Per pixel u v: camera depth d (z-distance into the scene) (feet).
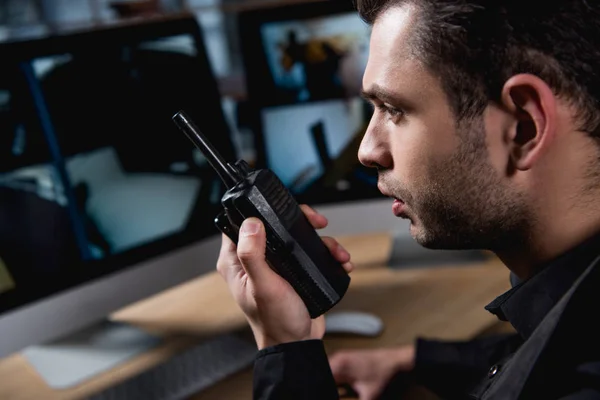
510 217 1.93
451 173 1.94
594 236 1.92
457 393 3.19
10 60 3.37
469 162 1.91
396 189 2.08
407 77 1.92
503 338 3.24
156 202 3.86
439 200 1.99
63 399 3.25
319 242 2.66
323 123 4.35
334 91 4.32
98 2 8.05
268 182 2.47
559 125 1.81
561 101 1.80
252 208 2.41
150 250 3.82
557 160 1.85
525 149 1.85
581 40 1.77
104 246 3.65
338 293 2.59
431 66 1.88
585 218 1.90
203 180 4.08
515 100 1.82
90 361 3.54
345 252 2.80
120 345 3.69
